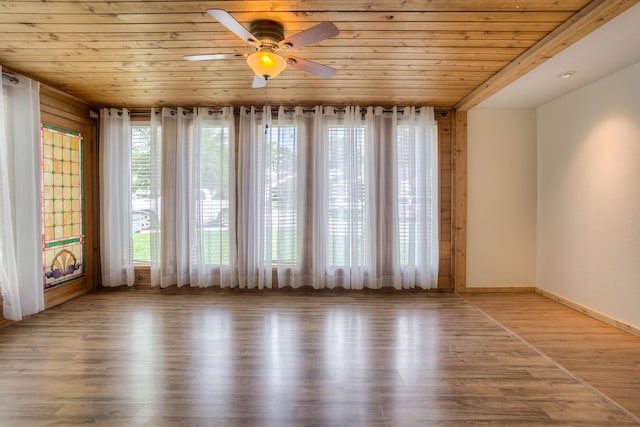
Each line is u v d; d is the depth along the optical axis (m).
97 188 4.24
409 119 4.09
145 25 2.27
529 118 4.09
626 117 2.87
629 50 2.50
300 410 1.82
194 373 2.21
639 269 2.78
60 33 2.37
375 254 4.11
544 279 3.98
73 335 2.82
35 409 1.82
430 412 1.81
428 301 3.76
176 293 4.03
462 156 4.10
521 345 2.63
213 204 4.20
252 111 4.11
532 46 2.54
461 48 2.58
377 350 2.55
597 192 3.19
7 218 2.93
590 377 2.16
